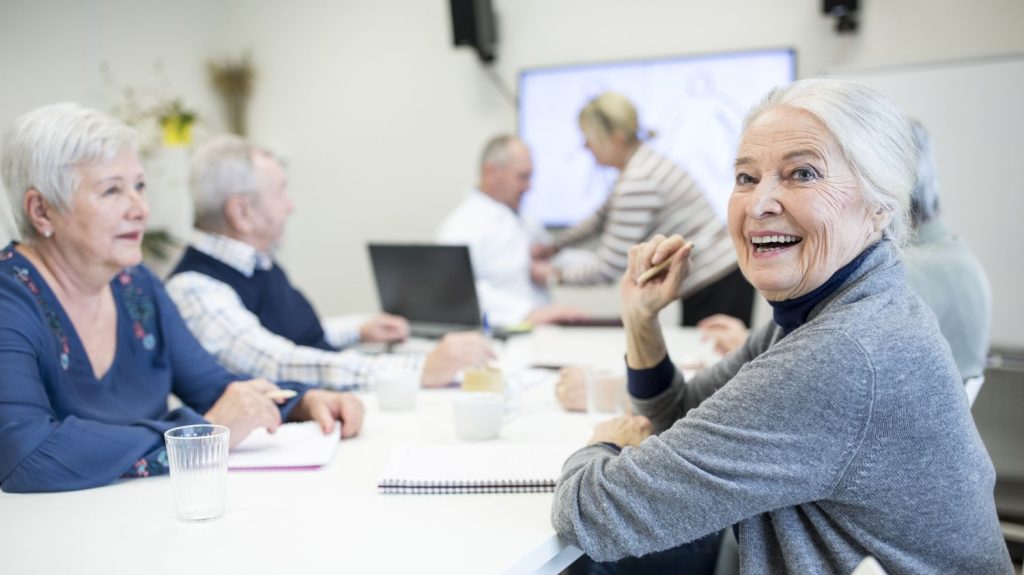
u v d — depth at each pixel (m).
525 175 3.76
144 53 4.67
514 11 4.47
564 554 1.10
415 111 4.77
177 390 1.75
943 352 1.00
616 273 4.03
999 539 1.04
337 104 4.93
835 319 1.00
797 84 1.11
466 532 1.09
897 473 0.97
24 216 1.47
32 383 1.34
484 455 1.41
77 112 1.47
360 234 4.96
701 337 2.64
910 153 1.07
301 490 1.27
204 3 5.03
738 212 1.12
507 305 3.47
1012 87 3.36
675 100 4.18
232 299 2.23
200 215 2.36
